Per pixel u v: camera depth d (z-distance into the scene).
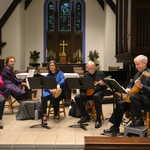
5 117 5.98
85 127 5.03
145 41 6.48
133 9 6.46
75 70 10.18
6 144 4.05
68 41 13.72
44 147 4.04
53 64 5.76
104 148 3.19
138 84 4.20
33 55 13.05
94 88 5.10
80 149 4.03
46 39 13.71
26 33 13.66
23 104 5.78
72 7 13.70
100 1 13.39
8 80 6.29
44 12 13.66
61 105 6.25
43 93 5.51
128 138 3.44
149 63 6.33
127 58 6.89
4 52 12.26
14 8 12.06
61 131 4.79
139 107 4.26
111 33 11.80
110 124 5.26
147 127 4.31
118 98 4.63
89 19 13.66
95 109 5.19
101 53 13.63
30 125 5.25
